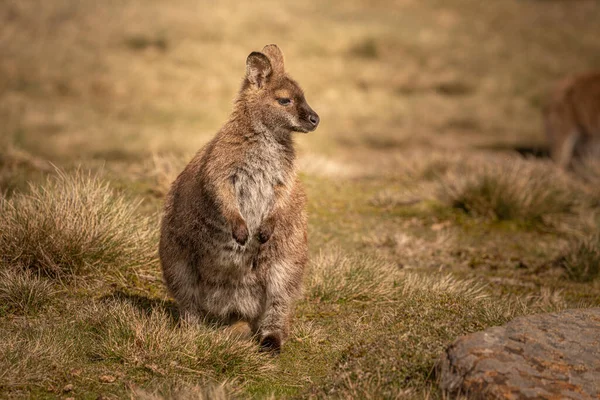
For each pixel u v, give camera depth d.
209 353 10.96
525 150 40.78
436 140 42.62
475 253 18.56
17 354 10.34
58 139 34.50
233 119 12.48
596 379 9.12
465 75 56.75
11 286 12.52
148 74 48.97
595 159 29.58
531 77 58.31
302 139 39.59
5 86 45.03
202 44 54.91
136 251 14.61
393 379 10.10
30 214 14.02
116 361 10.89
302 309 13.72
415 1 77.31
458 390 9.33
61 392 9.98
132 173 22.12
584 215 21.64
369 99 49.81
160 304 13.40
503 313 12.40
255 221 12.34
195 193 12.00
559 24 74.62
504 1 80.06
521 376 9.13
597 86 31.53
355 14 69.88
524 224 21.02
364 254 16.53
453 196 22.03
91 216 14.23
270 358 11.51
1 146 23.81
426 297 13.35
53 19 57.41
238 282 12.20
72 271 13.66
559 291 15.30
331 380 10.41
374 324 12.68
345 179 25.27
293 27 60.41
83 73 48.09
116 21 58.16
